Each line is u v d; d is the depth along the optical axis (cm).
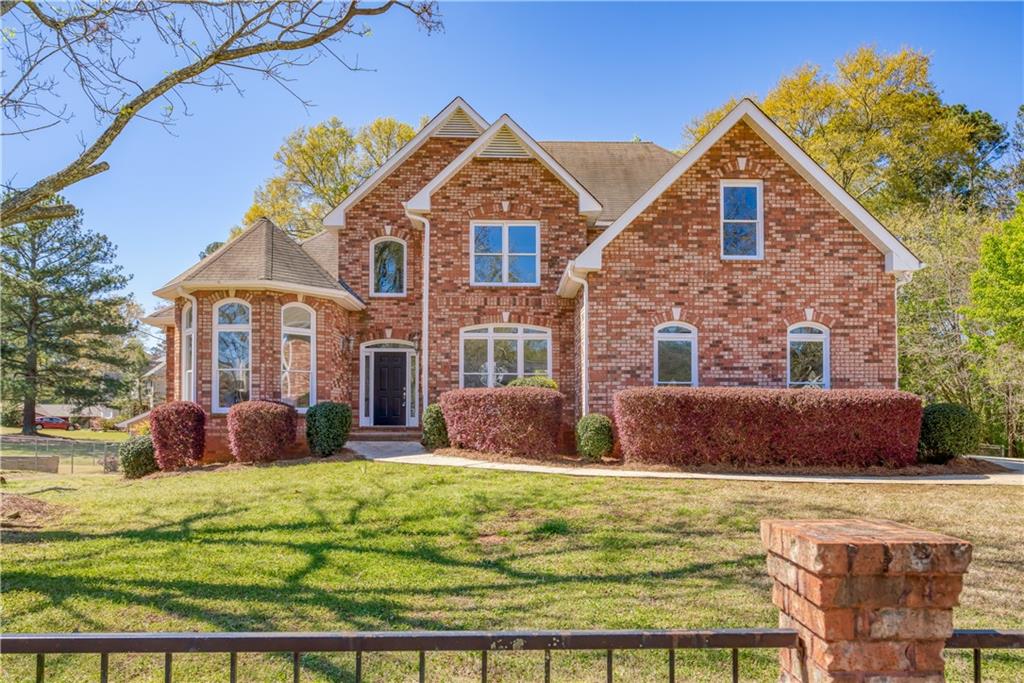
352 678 443
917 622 209
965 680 436
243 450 1359
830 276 1513
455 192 1802
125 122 809
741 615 537
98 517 903
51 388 3522
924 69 3262
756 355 1498
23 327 3384
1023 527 814
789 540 232
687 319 1502
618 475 1161
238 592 600
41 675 230
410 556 707
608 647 226
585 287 1512
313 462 1327
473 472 1175
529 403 1373
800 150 1495
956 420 1302
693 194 1524
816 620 215
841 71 3378
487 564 680
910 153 3225
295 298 1619
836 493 1010
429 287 1781
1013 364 2003
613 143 2275
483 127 1980
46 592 601
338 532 797
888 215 3112
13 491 1153
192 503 970
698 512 882
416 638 223
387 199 1959
